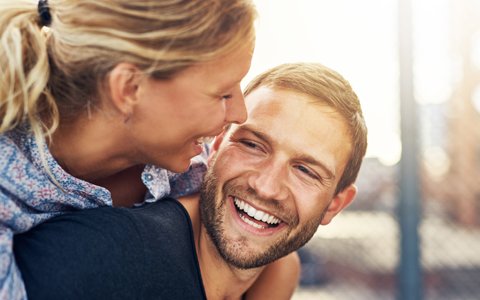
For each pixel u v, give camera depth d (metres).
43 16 0.91
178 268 0.93
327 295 2.88
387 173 2.80
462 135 2.74
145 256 0.88
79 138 0.91
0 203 0.83
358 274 2.87
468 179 2.76
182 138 0.92
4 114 0.86
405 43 2.17
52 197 0.90
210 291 1.09
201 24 0.85
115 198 1.06
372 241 2.86
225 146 1.06
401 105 2.18
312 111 1.02
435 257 2.78
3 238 0.81
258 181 1.02
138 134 0.91
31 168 0.88
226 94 0.91
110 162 0.95
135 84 0.86
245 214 1.05
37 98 0.86
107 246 0.85
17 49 0.84
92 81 0.87
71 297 0.80
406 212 2.19
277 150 1.02
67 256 0.83
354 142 1.07
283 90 1.04
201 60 0.85
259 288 1.30
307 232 1.07
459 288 2.76
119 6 0.84
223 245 1.05
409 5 2.15
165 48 0.84
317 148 1.02
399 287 2.20
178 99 0.87
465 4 2.65
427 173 2.77
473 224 2.77
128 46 0.84
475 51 2.65
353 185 1.14
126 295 0.84
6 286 0.78
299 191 1.03
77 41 0.86
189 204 1.10
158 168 1.06
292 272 1.34
